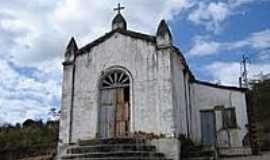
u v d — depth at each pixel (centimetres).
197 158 1659
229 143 2098
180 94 1989
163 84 1809
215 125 2166
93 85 1955
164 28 1908
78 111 1922
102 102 1938
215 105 2202
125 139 1630
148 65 1884
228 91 2212
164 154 1658
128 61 1936
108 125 1881
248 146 2039
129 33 1988
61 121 1914
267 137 2411
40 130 3300
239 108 2155
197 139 2148
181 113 1942
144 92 1844
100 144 1608
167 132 1712
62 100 1956
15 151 2589
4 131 3198
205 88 2259
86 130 1872
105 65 1973
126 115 1873
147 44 1928
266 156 1786
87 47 2034
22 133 3141
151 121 1775
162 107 1767
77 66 2016
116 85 1936
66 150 1741
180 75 2072
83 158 1506
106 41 2022
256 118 2723
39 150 2597
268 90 3012
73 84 1981
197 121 2198
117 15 2141
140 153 1523
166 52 1864
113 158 1475
